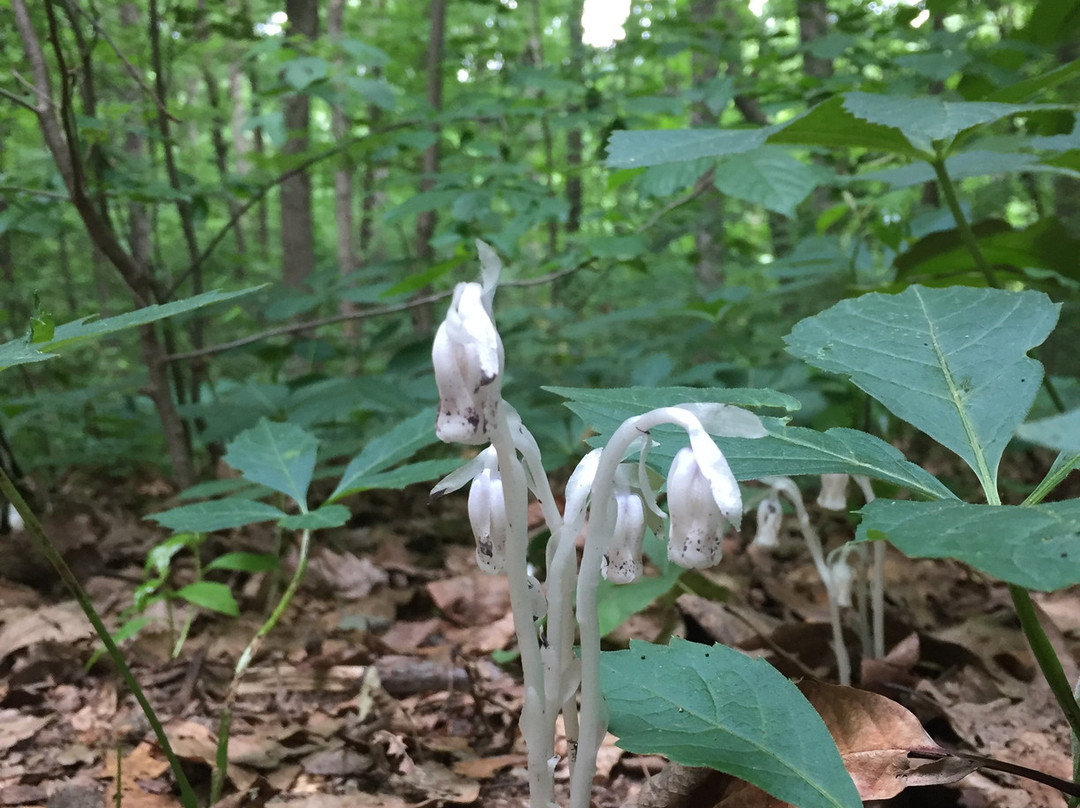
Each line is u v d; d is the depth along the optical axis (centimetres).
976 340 15
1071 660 24
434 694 27
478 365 10
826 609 31
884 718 16
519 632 12
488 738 24
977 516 10
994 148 27
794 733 13
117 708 25
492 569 13
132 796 21
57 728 24
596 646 12
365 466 22
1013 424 13
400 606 35
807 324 16
